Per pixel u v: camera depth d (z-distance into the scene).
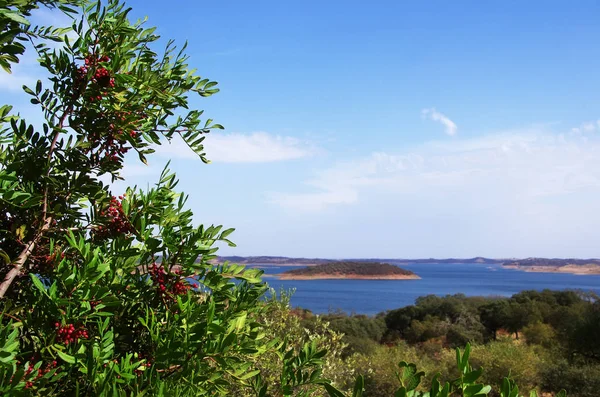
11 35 2.16
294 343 8.46
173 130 3.82
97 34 3.42
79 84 3.36
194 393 2.53
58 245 3.29
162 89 3.58
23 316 2.80
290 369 2.84
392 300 152.62
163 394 2.26
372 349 38.88
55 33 3.32
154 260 3.20
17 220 3.25
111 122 3.46
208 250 3.17
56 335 2.55
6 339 2.16
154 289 3.10
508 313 55.25
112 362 2.44
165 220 3.33
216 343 2.60
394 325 62.00
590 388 21.89
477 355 23.61
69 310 2.57
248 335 2.94
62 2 2.97
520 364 22.36
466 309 60.47
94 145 3.64
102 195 3.40
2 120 3.09
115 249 3.13
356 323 52.41
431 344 53.19
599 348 27.08
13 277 2.92
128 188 3.81
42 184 3.33
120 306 3.13
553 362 27.62
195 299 3.17
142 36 3.81
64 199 3.41
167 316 2.92
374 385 21.67
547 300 57.91
